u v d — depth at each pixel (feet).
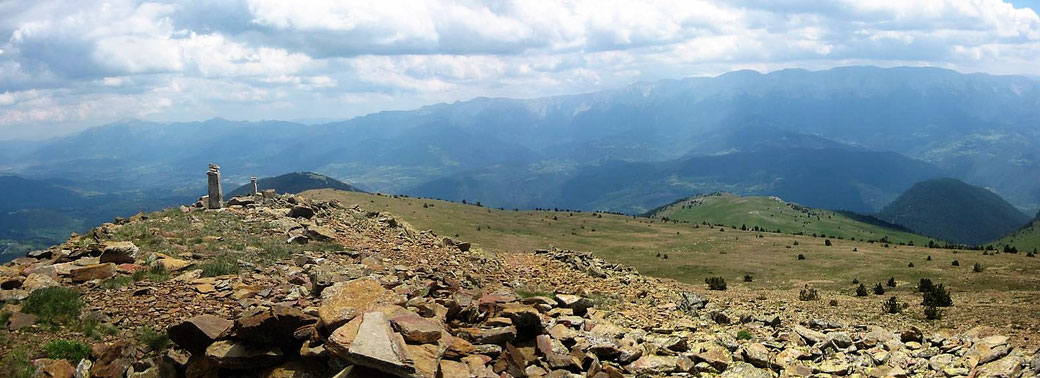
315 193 484.74
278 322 45.14
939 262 294.46
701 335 63.77
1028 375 50.24
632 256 369.91
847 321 110.52
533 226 517.96
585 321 60.23
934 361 56.44
